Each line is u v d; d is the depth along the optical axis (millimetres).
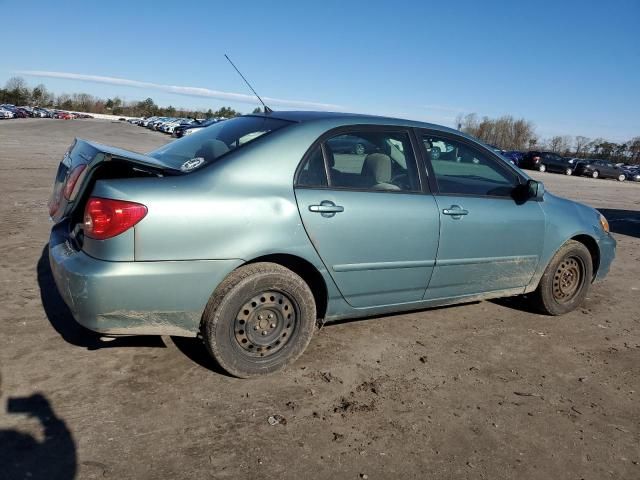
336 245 3283
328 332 3959
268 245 3037
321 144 3330
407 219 3553
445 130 3973
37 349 3326
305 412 2889
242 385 3105
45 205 8086
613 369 3756
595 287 5840
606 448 2805
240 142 3264
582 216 4754
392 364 3535
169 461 2408
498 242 4086
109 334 2846
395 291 3672
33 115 74625
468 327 4316
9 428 2543
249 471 2395
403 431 2797
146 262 2762
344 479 2400
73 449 2432
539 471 2576
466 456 2639
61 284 2857
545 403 3209
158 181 2859
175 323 2926
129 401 2842
